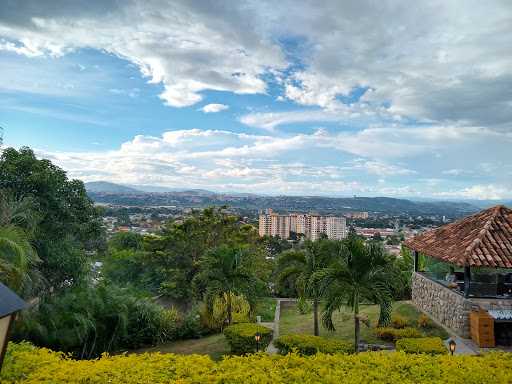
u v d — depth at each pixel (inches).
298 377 224.8
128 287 616.4
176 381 219.0
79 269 829.2
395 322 521.7
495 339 450.9
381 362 252.5
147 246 1245.7
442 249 521.0
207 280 533.6
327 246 466.9
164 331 610.5
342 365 250.4
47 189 781.9
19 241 451.8
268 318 717.9
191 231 1207.6
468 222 571.8
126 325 534.9
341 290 368.2
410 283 788.6
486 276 474.3
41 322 463.5
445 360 258.5
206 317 634.8
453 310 490.3
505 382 222.8
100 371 230.4
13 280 406.9
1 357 124.7
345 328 549.3
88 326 481.1
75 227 872.9
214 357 462.0
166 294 1234.0
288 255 526.9
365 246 369.7
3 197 494.0
